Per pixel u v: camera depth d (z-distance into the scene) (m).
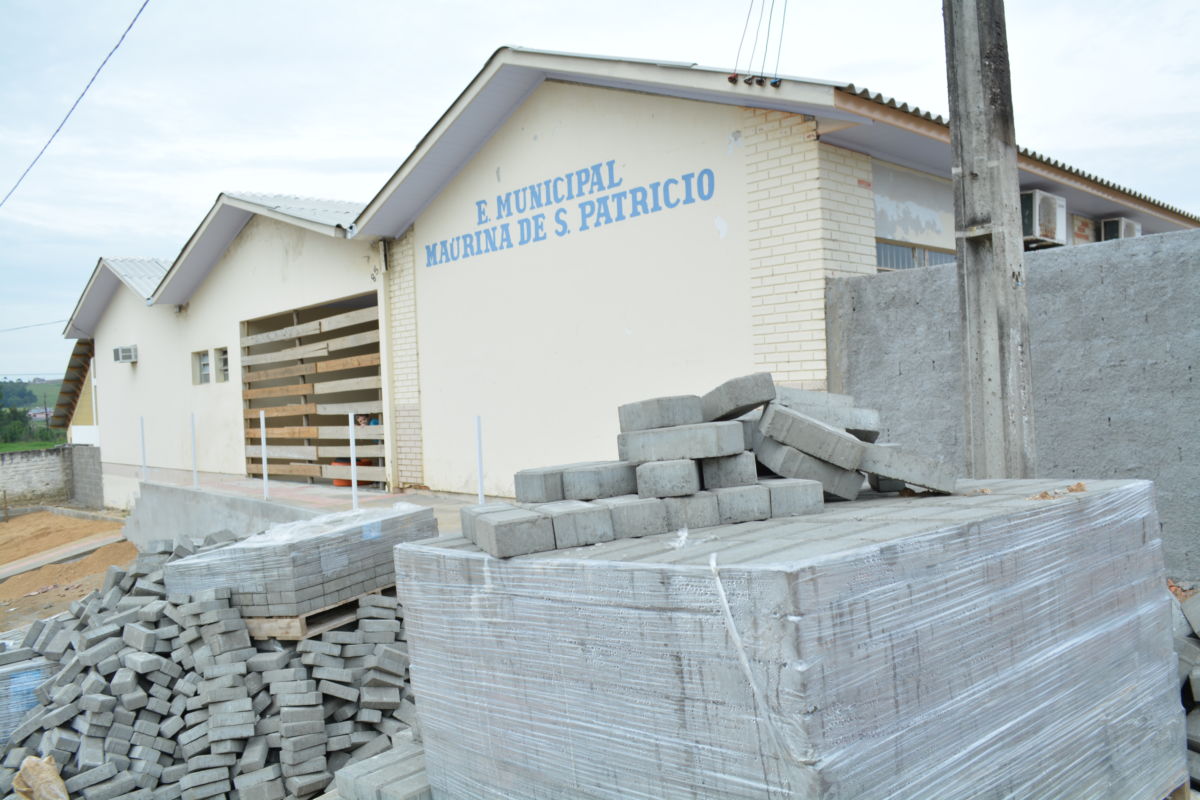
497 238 11.21
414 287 12.68
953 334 6.96
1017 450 5.21
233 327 17.19
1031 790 2.98
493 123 10.96
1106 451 6.13
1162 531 5.92
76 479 25.52
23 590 15.01
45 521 23.30
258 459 16.89
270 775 5.89
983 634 2.85
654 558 2.71
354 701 6.33
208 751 6.06
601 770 2.80
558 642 2.93
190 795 5.90
